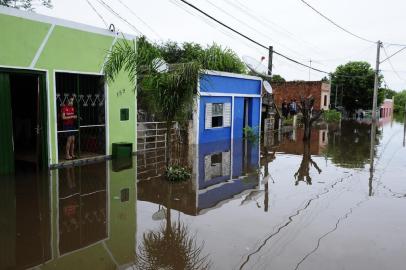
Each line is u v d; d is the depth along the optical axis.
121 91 11.73
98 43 10.82
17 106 11.53
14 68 8.77
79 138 10.68
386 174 10.71
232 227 5.98
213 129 16.62
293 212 6.86
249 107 19.59
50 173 9.23
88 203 7.08
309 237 5.60
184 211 6.81
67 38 9.92
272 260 4.76
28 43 9.00
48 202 7.05
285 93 37.31
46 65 9.45
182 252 5.00
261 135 20.75
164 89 8.62
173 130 15.15
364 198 7.99
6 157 8.87
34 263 4.66
